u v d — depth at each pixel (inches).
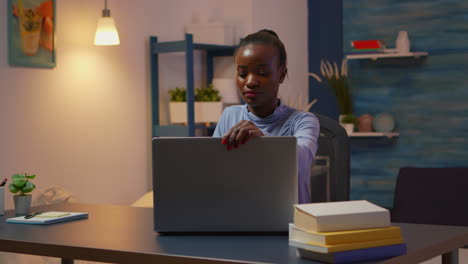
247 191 68.5
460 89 211.0
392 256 58.7
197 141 68.3
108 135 178.5
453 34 211.6
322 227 57.4
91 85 173.3
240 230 69.1
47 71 161.3
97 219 81.7
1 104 150.1
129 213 86.3
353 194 228.1
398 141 220.8
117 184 181.8
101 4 176.4
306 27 253.0
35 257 127.6
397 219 143.2
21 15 153.5
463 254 135.6
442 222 138.9
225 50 203.6
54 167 163.5
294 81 243.0
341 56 250.1
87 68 172.2
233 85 198.4
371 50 216.2
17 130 154.1
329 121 100.0
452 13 211.5
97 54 175.0
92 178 173.9
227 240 66.4
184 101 189.3
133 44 185.9
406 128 219.5
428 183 144.4
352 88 227.8
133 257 61.7
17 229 75.9
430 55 215.2
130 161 185.8
